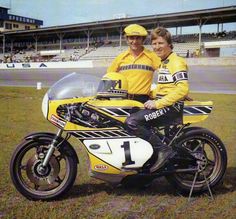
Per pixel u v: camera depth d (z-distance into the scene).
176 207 3.90
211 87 20.98
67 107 3.97
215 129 8.28
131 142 4.02
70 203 3.99
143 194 4.29
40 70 41.03
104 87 4.08
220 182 4.64
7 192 4.28
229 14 42.97
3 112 11.31
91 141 4.01
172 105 4.07
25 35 63.84
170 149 4.00
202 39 49.88
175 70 4.05
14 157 3.98
